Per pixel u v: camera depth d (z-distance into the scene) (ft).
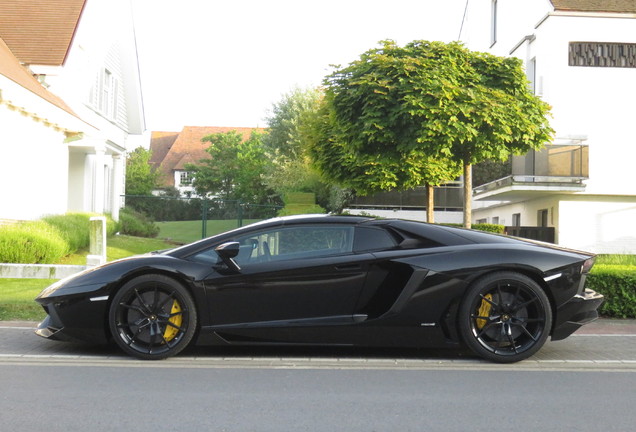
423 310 19.52
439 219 99.45
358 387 16.30
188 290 19.43
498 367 19.01
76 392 15.38
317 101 135.13
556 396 15.57
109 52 84.79
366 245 19.98
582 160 76.23
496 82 40.55
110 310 19.26
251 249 19.89
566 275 19.74
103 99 82.38
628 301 28.84
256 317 19.51
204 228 91.81
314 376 17.52
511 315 19.61
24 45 66.69
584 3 79.36
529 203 91.15
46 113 56.90
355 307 19.66
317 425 12.97
